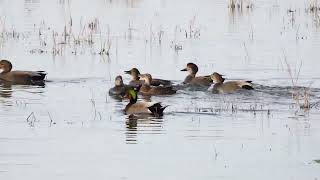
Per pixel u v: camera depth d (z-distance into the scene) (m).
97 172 16.38
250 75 27.25
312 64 28.95
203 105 22.94
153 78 26.92
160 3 45.75
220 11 42.69
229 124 20.48
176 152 17.92
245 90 24.53
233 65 29.03
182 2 46.34
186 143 18.66
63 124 20.45
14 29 36.34
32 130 19.77
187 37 34.94
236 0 45.62
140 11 42.22
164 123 20.62
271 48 32.31
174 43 33.53
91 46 33.00
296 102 23.00
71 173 16.31
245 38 34.75
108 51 31.17
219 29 36.94
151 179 15.91
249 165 16.95
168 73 28.05
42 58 30.55
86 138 19.05
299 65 28.81
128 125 20.41
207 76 26.08
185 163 17.09
